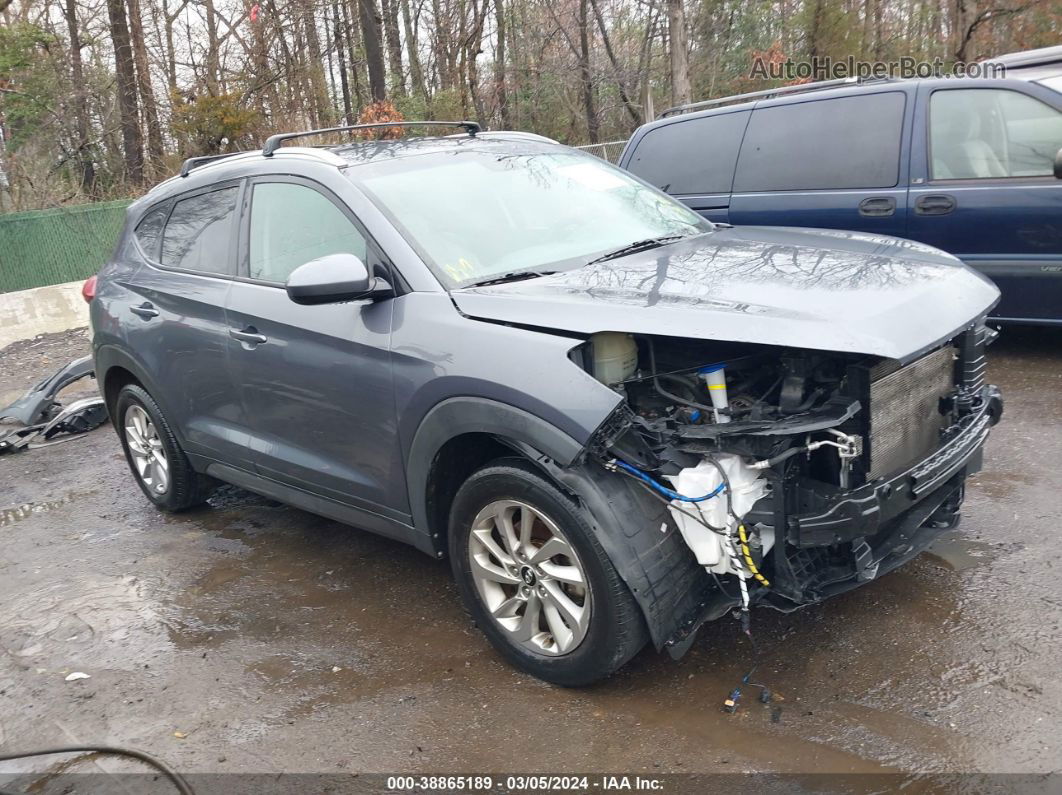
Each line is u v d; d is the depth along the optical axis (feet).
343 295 11.11
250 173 14.52
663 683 10.69
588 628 10.07
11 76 74.69
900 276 10.73
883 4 77.20
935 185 20.67
